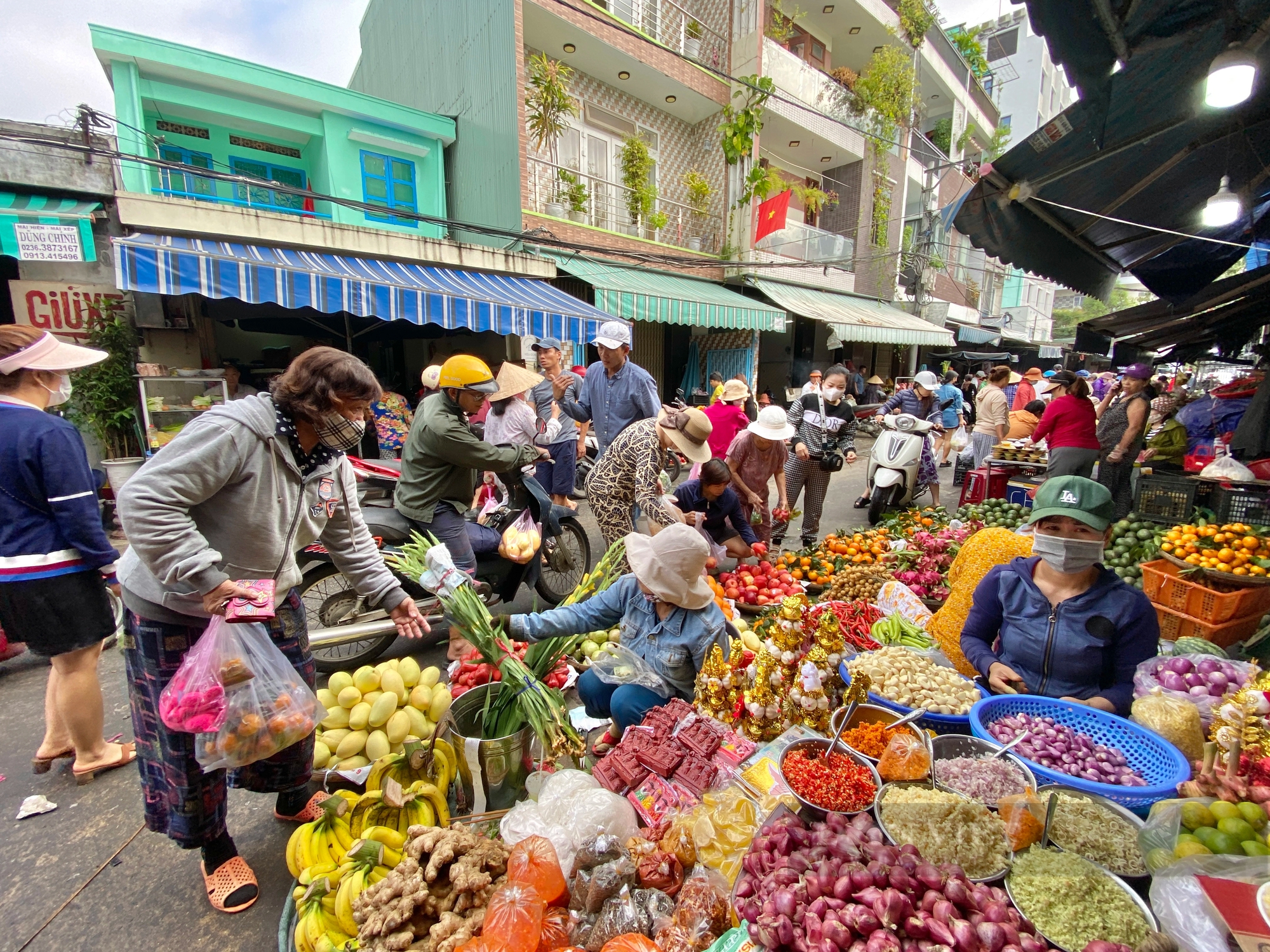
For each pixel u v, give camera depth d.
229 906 2.10
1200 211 5.96
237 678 1.85
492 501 4.39
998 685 2.57
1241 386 8.35
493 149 10.76
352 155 10.91
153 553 1.72
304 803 2.48
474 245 9.05
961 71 21.48
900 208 18.75
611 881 1.72
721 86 13.31
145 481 1.72
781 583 4.73
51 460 2.46
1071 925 1.45
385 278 7.53
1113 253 7.20
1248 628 3.90
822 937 1.38
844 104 16.02
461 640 3.77
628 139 12.32
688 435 4.20
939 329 17.52
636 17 11.81
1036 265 6.97
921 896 1.47
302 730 2.01
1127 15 3.20
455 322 7.80
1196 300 6.95
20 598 2.51
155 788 2.07
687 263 10.77
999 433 8.77
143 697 2.01
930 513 6.68
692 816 1.99
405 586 3.91
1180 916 1.39
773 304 13.83
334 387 1.91
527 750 2.46
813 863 1.61
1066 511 2.39
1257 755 1.85
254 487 1.92
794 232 15.25
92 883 2.23
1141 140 4.60
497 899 1.59
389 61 15.42
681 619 2.75
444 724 2.35
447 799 2.48
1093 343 10.45
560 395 6.85
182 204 6.71
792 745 2.17
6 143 6.35
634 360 13.75
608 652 2.88
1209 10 3.10
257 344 11.53
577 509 7.94
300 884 1.91
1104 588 2.51
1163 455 7.71
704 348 14.26
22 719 3.30
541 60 10.51
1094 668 2.49
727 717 2.48
